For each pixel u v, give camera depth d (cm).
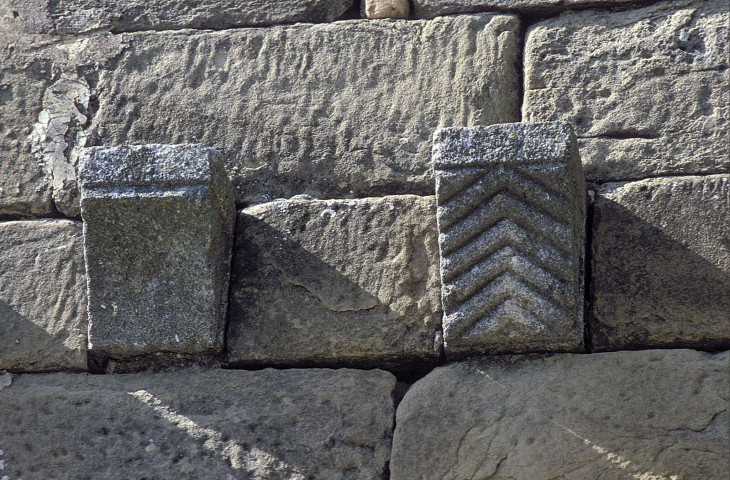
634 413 328
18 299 373
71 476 350
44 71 403
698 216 345
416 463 337
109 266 349
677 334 337
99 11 408
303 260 362
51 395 362
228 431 349
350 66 386
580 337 334
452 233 333
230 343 357
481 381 342
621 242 348
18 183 388
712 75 360
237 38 396
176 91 392
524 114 371
